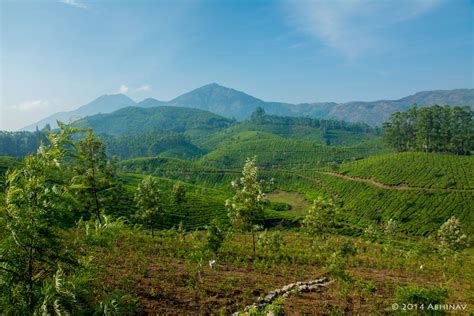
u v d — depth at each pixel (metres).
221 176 179.38
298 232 80.19
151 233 50.91
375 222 109.12
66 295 7.96
